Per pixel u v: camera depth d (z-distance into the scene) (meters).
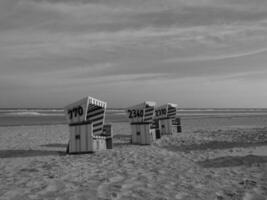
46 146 12.09
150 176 5.78
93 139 9.59
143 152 9.52
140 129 12.80
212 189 4.80
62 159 8.30
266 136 14.25
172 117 18.61
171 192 4.62
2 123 28.77
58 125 25.42
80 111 9.65
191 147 11.13
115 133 18.03
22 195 4.48
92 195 4.44
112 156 8.65
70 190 4.72
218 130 18.88
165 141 13.41
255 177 5.71
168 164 7.20
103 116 10.78
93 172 6.21
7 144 12.68
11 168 7.03
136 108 12.94
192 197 4.36
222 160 7.77
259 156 8.22
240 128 20.22
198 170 6.45
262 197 4.35
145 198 4.30
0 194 4.56
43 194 4.51
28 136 16.27
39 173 6.20
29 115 48.84
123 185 5.03
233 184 5.14
